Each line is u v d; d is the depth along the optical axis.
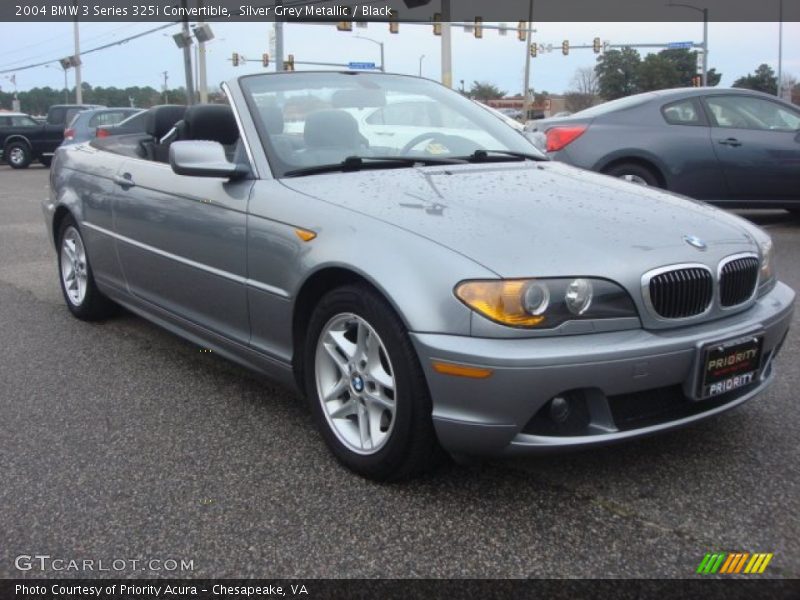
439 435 2.59
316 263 2.91
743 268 2.93
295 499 2.78
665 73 61.69
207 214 3.53
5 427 3.46
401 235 2.71
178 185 3.78
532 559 2.40
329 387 3.03
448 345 2.49
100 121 19.14
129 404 3.72
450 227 2.72
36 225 10.30
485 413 2.49
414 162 3.55
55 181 5.29
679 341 2.62
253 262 3.26
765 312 2.97
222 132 4.37
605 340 2.54
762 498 2.73
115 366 4.29
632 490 2.80
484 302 2.47
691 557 2.40
